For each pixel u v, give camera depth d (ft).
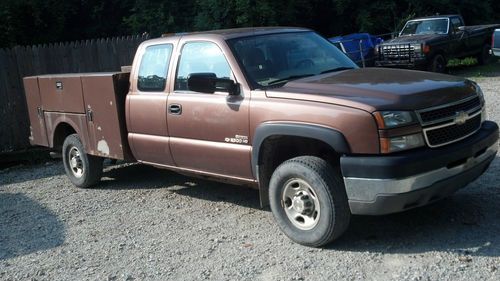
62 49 35.04
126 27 75.61
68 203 23.62
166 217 20.48
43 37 68.08
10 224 21.42
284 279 14.48
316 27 80.79
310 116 15.58
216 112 18.15
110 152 23.11
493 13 90.79
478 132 16.76
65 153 26.04
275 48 19.11
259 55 18.58
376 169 14.49
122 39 37.11
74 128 24.97
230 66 18.20
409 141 14.71
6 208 23.77
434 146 15.11
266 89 17.19
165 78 20.39
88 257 17.33
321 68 19.17
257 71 18.01
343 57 20.53
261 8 68.23
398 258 15.01
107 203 23.03
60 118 25.66
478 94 17.30
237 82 17.83
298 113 15.85
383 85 16.03
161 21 71.61
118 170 28.55
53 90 25.70
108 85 22.26
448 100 15.62
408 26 60.95
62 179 28.37
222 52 18.61
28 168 32.45
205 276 15.17
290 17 73.20
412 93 15.28
